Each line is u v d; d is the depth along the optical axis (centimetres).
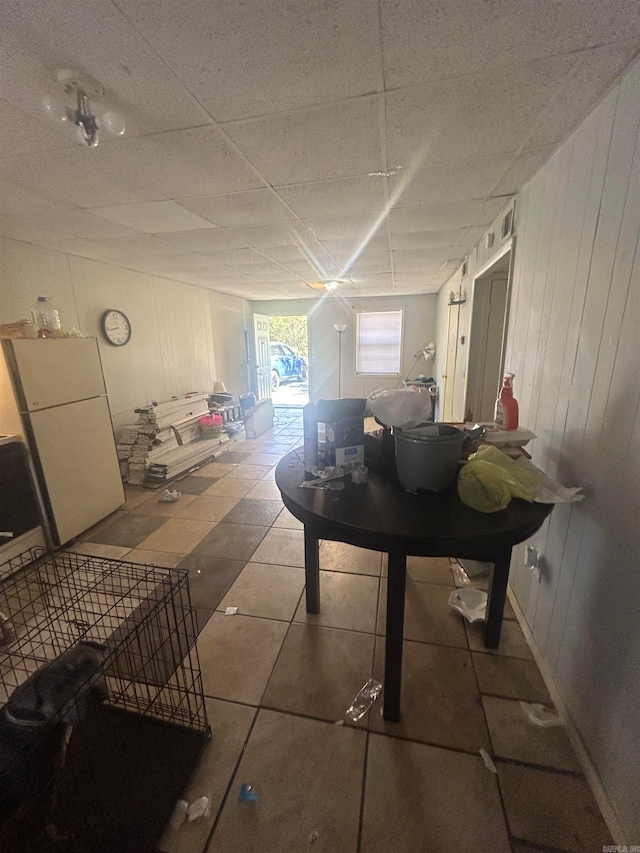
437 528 113
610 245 117
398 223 260
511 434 155
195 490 356
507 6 91
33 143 151
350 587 211
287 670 158
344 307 682
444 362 521
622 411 109
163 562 238
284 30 97
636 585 100
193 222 252
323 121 139
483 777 118
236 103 128
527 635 172
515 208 210
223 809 111
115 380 381
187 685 151
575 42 101
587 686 123
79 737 109
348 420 150
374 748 127
